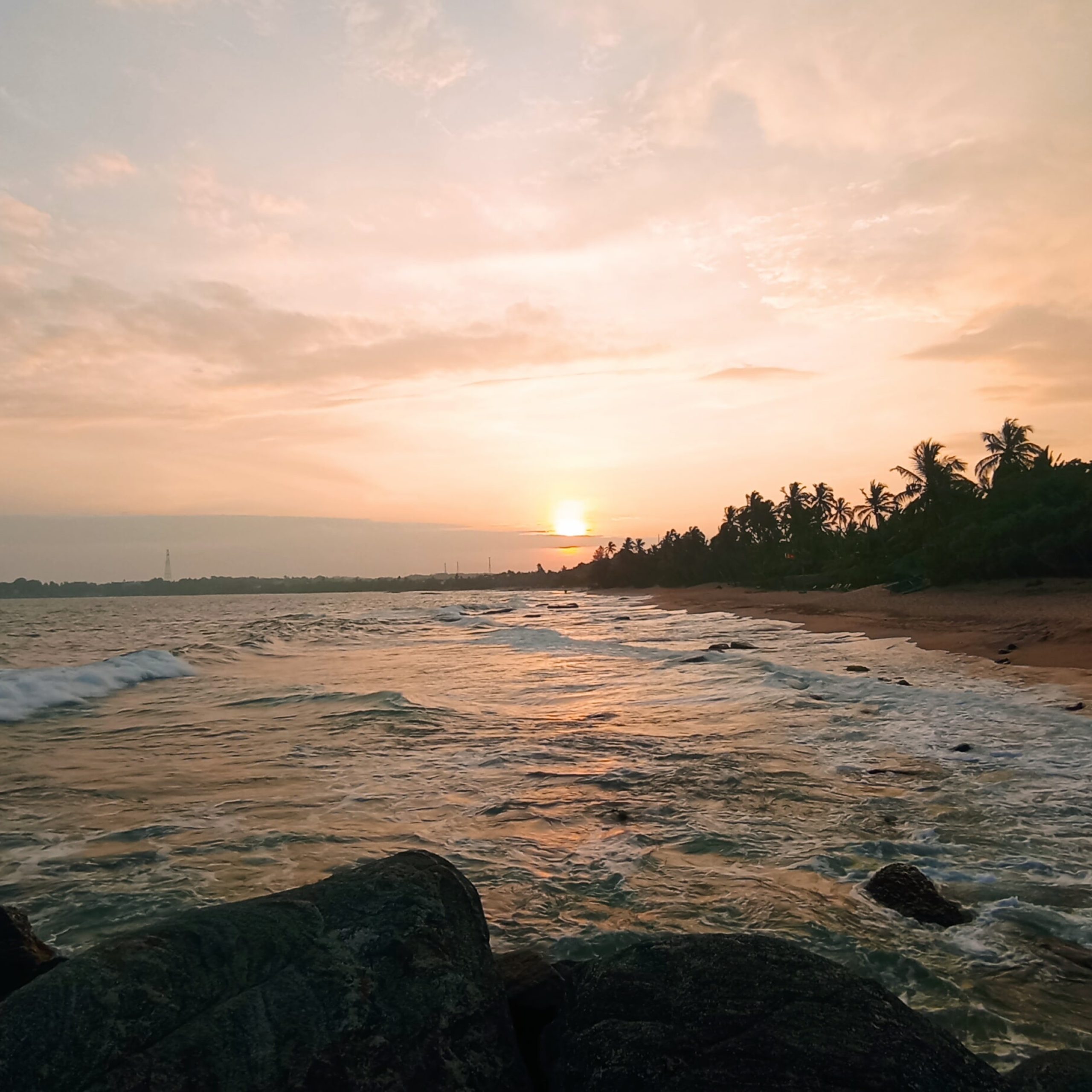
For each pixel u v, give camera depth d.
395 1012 3.01
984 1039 4.04
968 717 12.24
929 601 41.22
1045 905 5.65
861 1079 2.70
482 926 3.72
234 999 2.88
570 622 47.75
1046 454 57.03
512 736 12.11
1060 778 8.87
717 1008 3.05
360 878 3.64
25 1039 2.55
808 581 71.38
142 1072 2.57
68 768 10.28
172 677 20.84
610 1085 2.83
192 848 7.11
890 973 4.74
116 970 2.84
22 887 6.18
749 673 18.83
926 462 57.59
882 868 6.32
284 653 28.66
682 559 113.00
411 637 36.81
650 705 14.92
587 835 7.41
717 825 7.61
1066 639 21.19
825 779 9.16
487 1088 2.94
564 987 3.63
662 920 5.54
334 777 9.72
